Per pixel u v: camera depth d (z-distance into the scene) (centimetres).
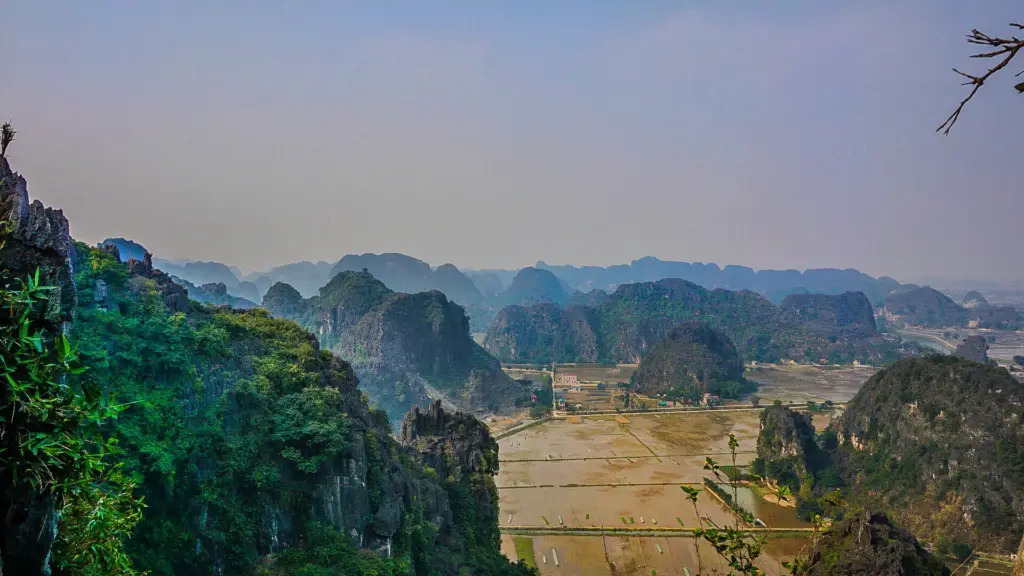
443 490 9831
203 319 7956
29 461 1814
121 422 5450
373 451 7869
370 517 7275
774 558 10931
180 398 6300
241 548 6059
